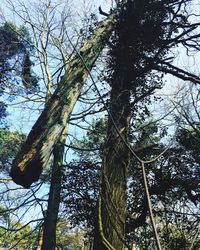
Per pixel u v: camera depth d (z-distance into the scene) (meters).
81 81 5.77
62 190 10.43
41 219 10.27
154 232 3.00
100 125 11.40
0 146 15.56
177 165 10.52
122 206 6.86
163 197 10.30
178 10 8.95
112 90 8.14
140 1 8.53
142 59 8.73
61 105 5.21
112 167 7.14
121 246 6.46
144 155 10.04
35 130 4.77
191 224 9.27
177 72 8.73
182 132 9.78
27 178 4.47
